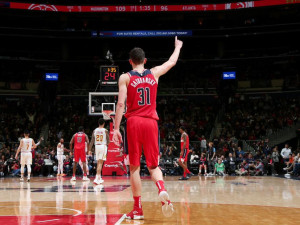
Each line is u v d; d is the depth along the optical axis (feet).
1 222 14.01
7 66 109.40
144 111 14.49
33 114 99.55
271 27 104.22
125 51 115.55
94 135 38.47
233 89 106.52
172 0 103.71
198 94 105.40
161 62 116.47
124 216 15.49
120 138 13.93
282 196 25.29
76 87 107.76
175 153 74.64
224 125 90.38
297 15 108.99
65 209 18.13
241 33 107.24
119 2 106.01
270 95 103.81
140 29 111.45
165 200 13.17
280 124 85.66
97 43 117.60
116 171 55.93
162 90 106.01
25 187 34.65
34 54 119.75
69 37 108.27
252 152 76.18
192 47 122.01
